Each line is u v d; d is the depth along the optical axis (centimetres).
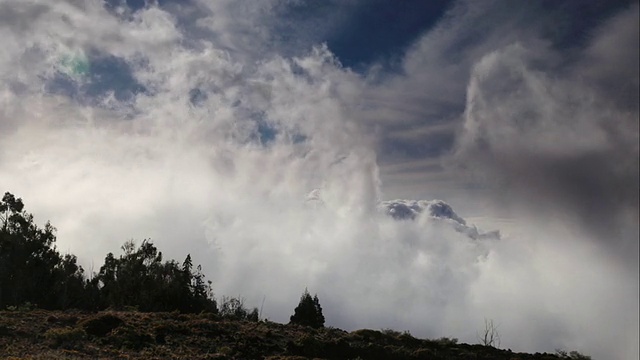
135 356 2834
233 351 3244
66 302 5353
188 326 3591
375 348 3728
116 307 5247
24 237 5538
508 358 4125
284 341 3634
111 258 6241
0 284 5128
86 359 2588
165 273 6038
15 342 2742
